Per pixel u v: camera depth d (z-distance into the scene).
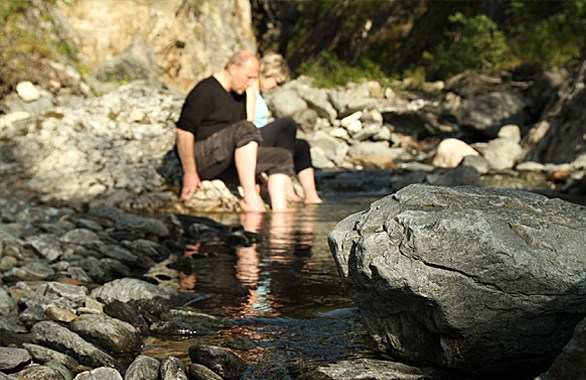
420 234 1.96
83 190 6.75
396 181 8.85
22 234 4.37
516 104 12.38
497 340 1.98
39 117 8.91
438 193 2.16
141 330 2.62
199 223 5.26
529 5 16.08
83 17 14.29
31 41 12.16
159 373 2.12
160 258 4.08
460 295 1.95
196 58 18.02
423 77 16.55
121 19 14.91
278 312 2.86
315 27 22.88
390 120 13.26
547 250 1.96
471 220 1.95
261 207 6.39
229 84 6.57
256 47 23.16
